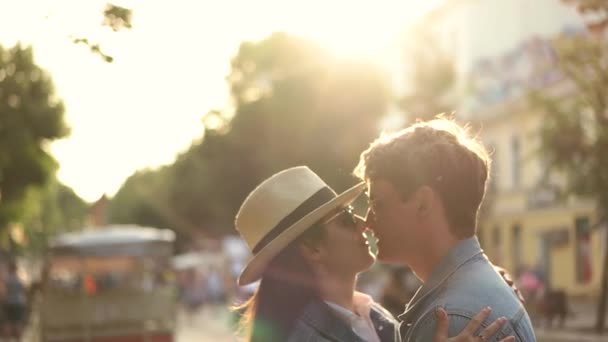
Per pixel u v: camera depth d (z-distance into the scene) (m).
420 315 2.67
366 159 2.81
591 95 22.62
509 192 42.66
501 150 43.47
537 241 40.69
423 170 2.68
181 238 88.69
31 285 24.89
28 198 35.56
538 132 23.34
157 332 17.86
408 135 2.74
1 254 41.25
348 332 3.14
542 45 38.34
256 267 3.15
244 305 3.33
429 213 2.70
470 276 2.63
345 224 3.22
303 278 3.18
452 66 44.38
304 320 3.12
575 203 37.84
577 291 37.78
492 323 2.51
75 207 80.50
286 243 3.12
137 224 92.00
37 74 29.41
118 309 17.75
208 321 42.25
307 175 3.29
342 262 3.19
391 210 2.73
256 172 50.56
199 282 51.53
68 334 17.52
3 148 30.34
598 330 24.25
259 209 3.25
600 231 36.25
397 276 18.20
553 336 23.88
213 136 52.19
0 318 25.56
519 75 40.69
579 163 22.64
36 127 30.45
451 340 2.50
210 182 53.03
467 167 2.69
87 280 22.62
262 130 49.53
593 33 21.25
